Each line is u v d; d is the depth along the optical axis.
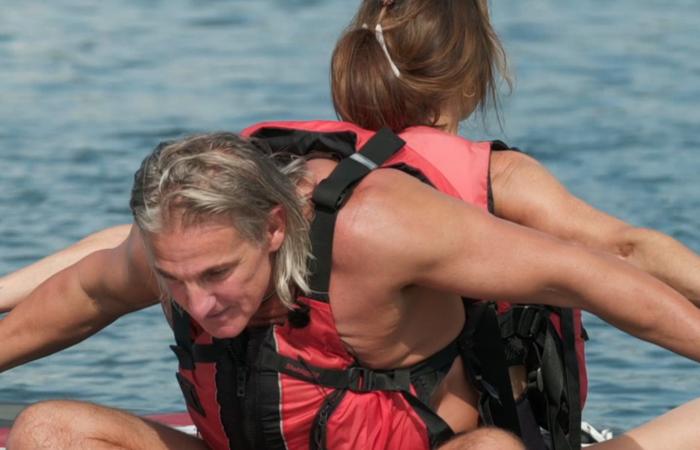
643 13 58.09
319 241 12.12
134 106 42.72
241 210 11.50
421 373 12.88
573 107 42.25
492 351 13.17
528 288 12.23
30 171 34.72
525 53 50.31
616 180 33.78
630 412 20.45
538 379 13.80
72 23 56.88
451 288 12.34
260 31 55.06
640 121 40.41
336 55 14.46
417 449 12.92
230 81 46.22
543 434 14.88
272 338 12.47
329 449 12.76
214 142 11.71
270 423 12.69
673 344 12.35
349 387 12.60
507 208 14.20
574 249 12.26
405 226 12.05
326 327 12.33
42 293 13.80
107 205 31.66
